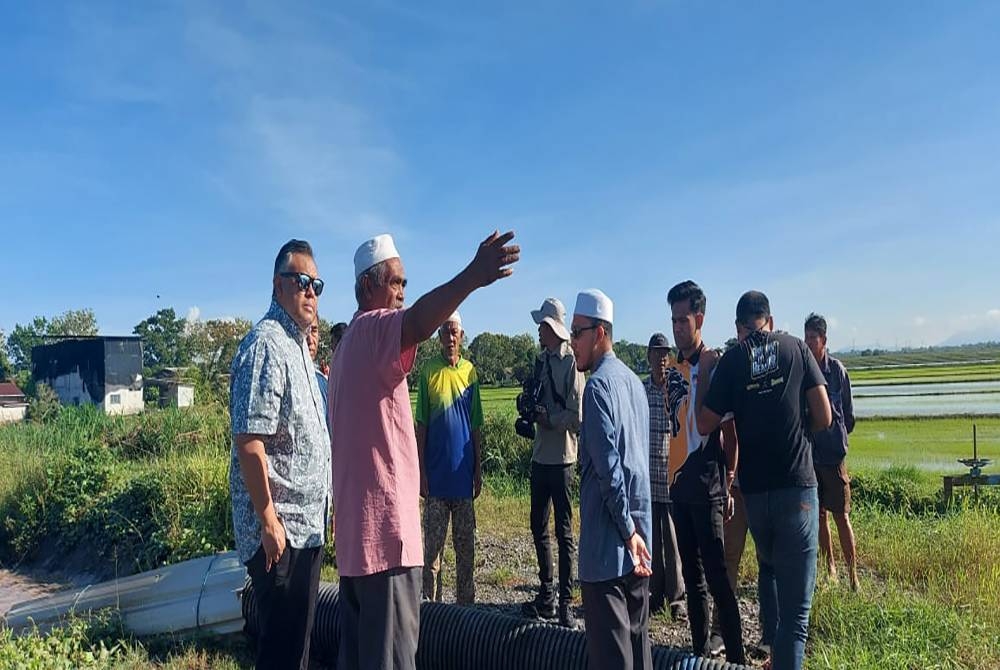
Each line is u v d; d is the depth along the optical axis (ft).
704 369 15.46
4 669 14.65
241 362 10.88
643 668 12.03
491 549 26.55
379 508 9.91
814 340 20.21
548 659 13.99
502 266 8.84
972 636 15.80
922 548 22.15
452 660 15.15
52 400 118.11
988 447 53.16
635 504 12.08
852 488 33.58
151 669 16.19
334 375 10.40
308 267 11.58
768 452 13.57
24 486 32.58
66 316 307.17
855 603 17.58
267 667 10.77
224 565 19.06
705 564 15.07
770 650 15.33
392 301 10.80
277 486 10.95
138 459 41.88
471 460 18.80
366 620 9.82
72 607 19.13
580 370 13.14
